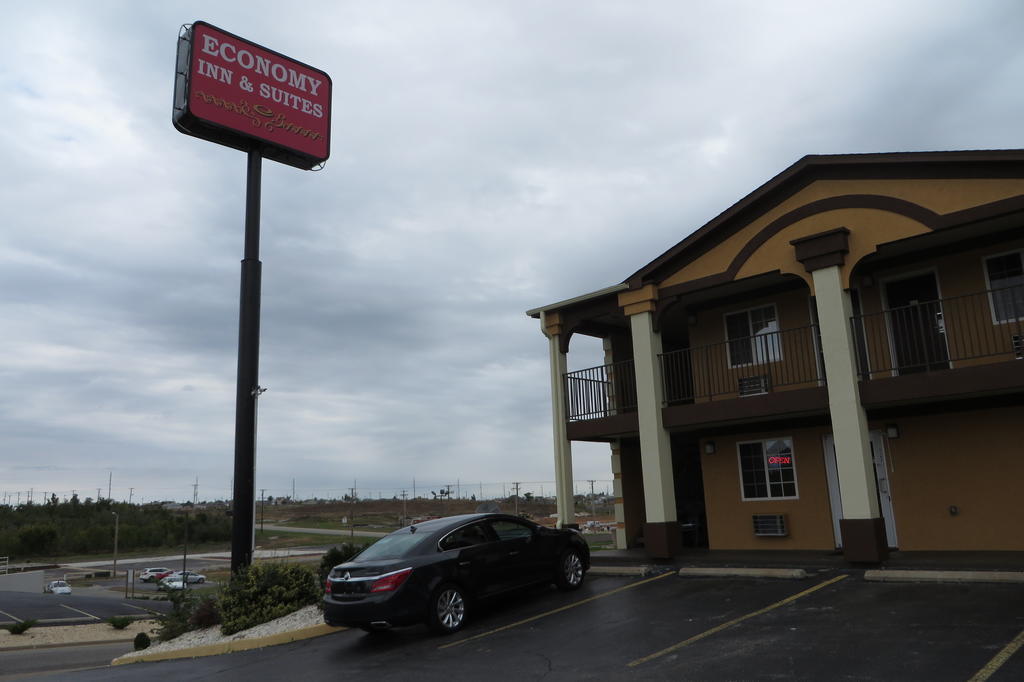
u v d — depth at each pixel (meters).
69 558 87.12
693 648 8.12
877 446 14.26
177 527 104.38
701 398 16.77
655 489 14.98
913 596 9.66
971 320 13.16
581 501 62.94
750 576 12.18
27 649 24.91
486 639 9.70
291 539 76.12
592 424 16.70
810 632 8.34
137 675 10.21
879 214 12.67
